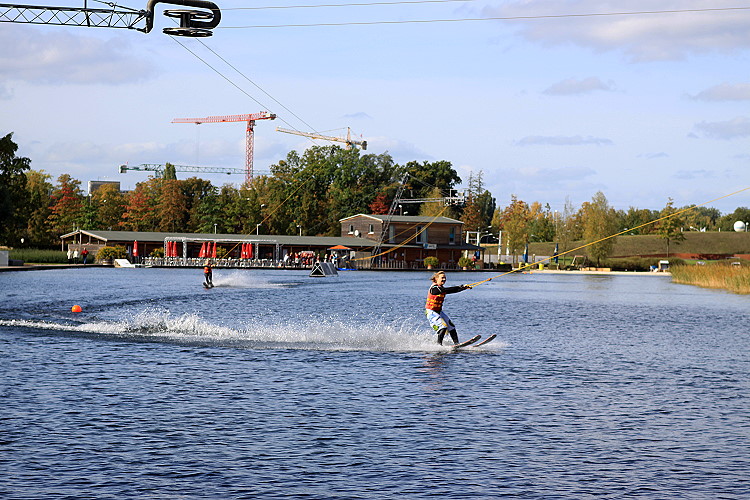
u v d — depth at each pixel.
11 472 10.39
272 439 12.25
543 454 11.63
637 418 14.11
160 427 12.88
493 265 146.75
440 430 12.98
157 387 16.41
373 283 76.38
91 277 72.88
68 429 12.62
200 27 34.84
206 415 13.82
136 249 118.44
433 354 22.17
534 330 31.03
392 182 195.12
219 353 21.72
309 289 62.44
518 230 164.88
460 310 42.78
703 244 194.75
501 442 12.28
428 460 11.23
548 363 21.02
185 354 21.42
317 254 129.62
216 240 121.69
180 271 97.00
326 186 186.75
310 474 10.52
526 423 13.59
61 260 111.12
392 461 11.16
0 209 100.19
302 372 18.66
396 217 143.75
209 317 35.16
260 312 38.44
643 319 37.81
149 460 11.02
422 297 52.62
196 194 170.62
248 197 171.25
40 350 21.70
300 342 24.48
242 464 10.91
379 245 137.62
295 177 182.62
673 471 10.88
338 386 16.83
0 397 15.01
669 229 163.50
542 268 151.00
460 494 9.81
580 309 44.94
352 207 182.38
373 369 19.27
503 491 9.95
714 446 12.20
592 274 135.12
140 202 168.75
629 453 11.76
